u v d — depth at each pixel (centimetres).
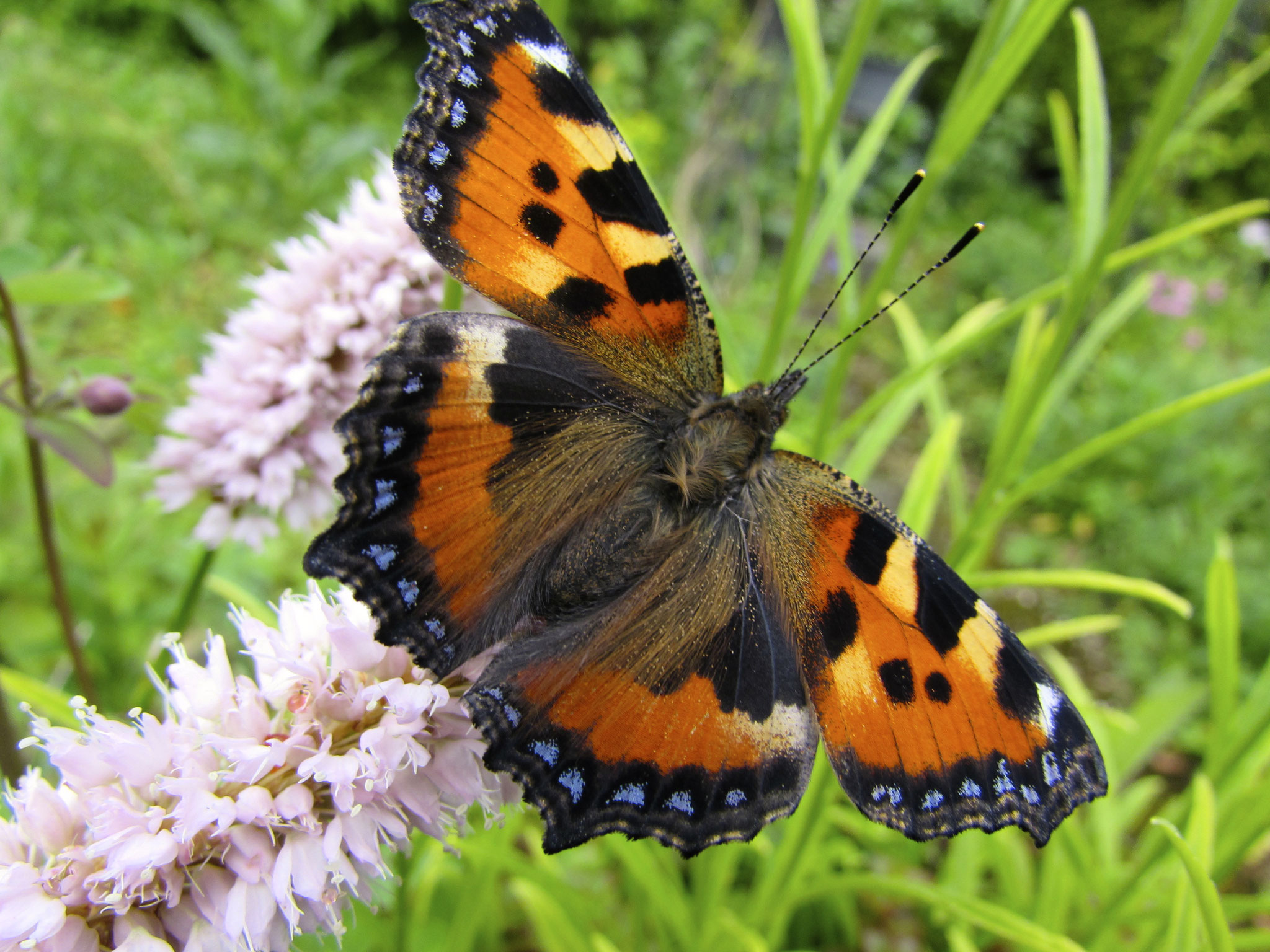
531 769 5
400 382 5
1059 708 5
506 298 5
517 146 5
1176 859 8
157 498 7
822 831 8
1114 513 18
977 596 5
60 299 7
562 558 5
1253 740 7
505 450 5
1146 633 16
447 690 5
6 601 10
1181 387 20
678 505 5
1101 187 7
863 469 8
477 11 5
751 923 8
